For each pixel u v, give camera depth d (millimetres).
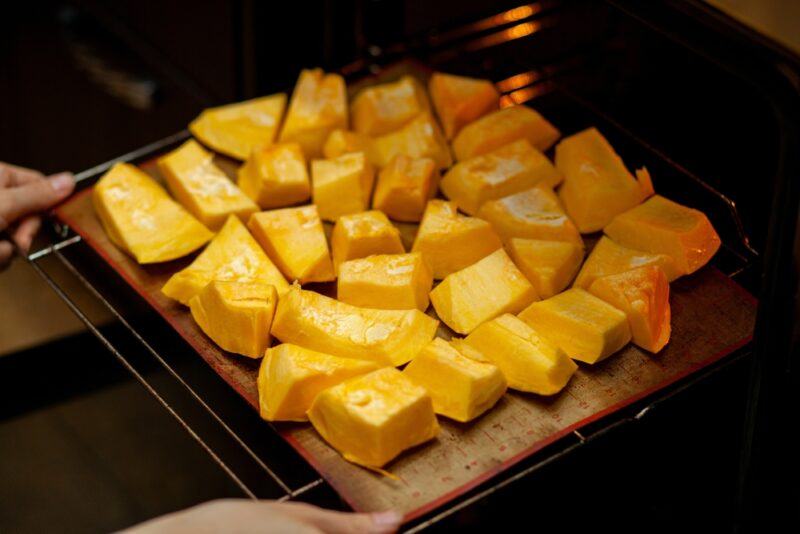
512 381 859
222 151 1052
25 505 1023
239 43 1216
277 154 1004
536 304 895
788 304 756
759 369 775
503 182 989
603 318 878
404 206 984
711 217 994
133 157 1060
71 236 1033
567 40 1078
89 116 1444
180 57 1298
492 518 960
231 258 938
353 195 988
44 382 1105
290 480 981
